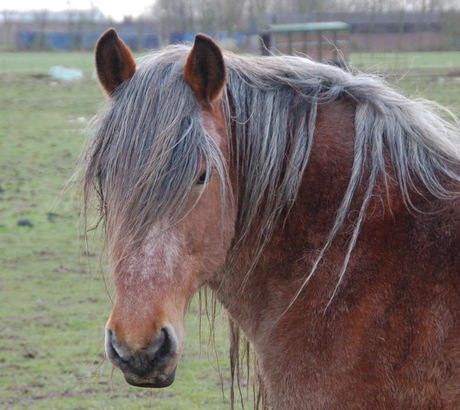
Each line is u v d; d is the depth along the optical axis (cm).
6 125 2597
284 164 370
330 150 371
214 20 4734
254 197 368
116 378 748
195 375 744
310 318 357
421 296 338
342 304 350
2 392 711
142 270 315
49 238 1273
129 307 313
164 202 317
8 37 7450
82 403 688
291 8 4819
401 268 344
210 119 344
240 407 670
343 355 346
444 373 330
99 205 350
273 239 372
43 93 3544
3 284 1039
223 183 336
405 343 336
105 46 353
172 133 325
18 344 829
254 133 367
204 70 339
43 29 7375
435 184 355
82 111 2916
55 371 760
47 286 1034
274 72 383
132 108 337
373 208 356
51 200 1522
